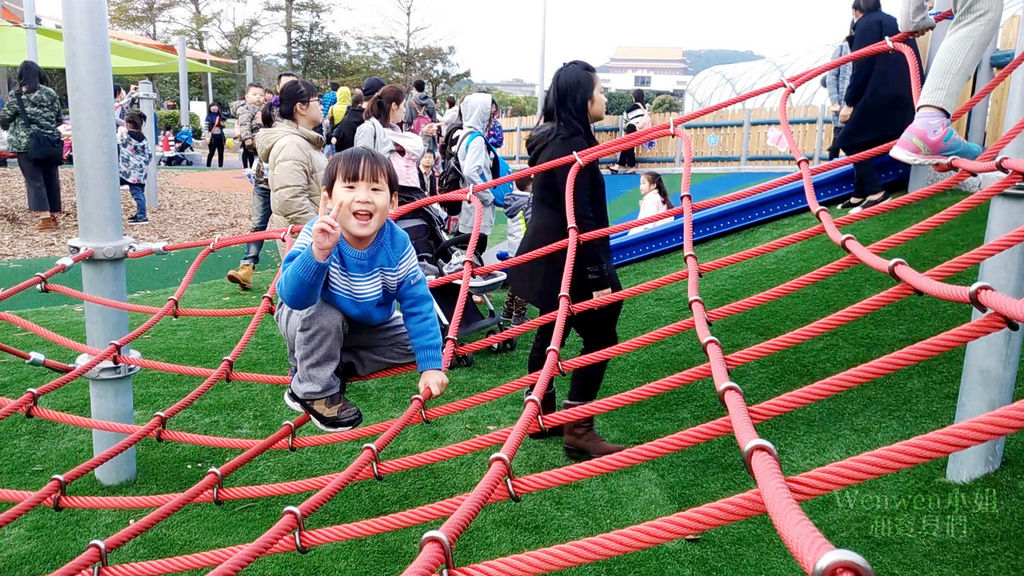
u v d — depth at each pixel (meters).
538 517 3.27
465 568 1.39
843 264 2.87
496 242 9.59
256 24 40.28
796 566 2.82
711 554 2.92
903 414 3.75
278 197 5.18
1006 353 3.13
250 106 10.41
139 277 7.87
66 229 10.21
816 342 4.60
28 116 9.75
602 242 3.51
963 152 2.95
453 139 6.34
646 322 5.45
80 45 3.36
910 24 3.45
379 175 2.33
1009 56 6.05
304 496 3.56
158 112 29.17
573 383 3.68
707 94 22.11
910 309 4.79
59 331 5.90
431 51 37.62
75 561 2.15
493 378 4.98
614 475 3.56
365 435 2.65
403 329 2.68
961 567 2.68
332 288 2.42
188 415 4.45
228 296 7.02
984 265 3.20
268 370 5.11
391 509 3.44
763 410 1.73
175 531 3.30
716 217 7.08
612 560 2.91
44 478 3.78
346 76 40.06
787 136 3.72
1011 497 3.00
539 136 3.63
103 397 3.63
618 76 115.56
